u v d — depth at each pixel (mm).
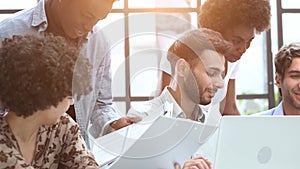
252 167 1381
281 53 2145
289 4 3320
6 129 1231
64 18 1705
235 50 1678
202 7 1737
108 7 1652
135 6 2887
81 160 1324
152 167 1346
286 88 2102
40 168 1305
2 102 1192
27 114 1188
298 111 2115
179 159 1382
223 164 1385
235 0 1659
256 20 1664
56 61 1158
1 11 3191
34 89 1141
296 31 3330
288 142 1367
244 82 3305
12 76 1148
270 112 2199
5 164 1204
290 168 1383
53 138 1311
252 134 1359
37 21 1790
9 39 1205
